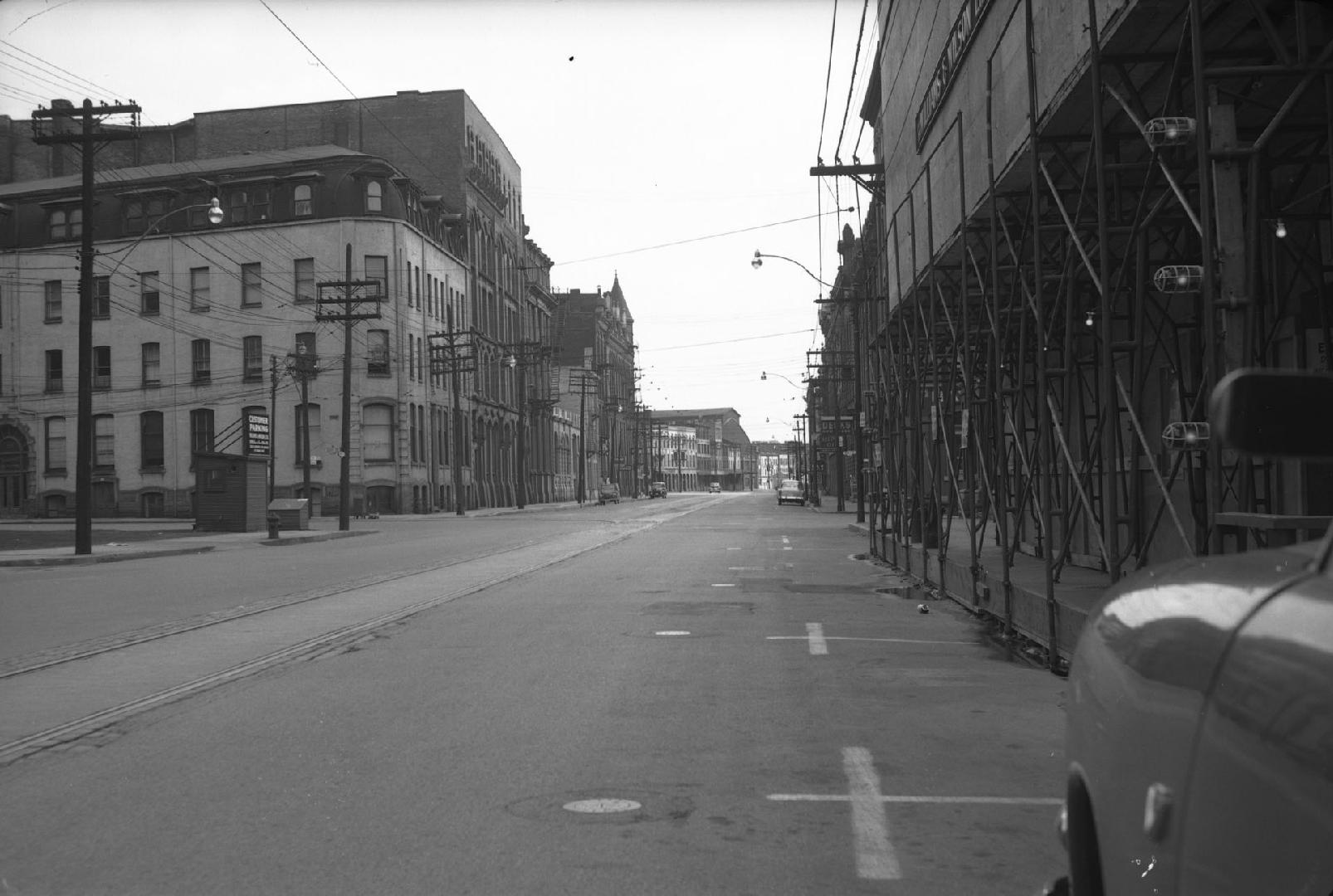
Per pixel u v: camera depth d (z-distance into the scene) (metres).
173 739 7.36
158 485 69.00
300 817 5.57
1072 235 9.03
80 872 4.81
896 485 21.94
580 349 144.12
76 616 15.32
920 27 18.06
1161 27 7.80
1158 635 2.11
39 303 71.75
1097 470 14.85
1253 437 1.75
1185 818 1.88
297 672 10.03
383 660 10.66
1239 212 6.30
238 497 44.94
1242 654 1.75
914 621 13.72
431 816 5.58
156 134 81.38
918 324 19.36
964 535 25.50
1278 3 7.43
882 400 24.31
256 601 16.94
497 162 93.62
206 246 68.50
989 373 14.39
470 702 8.58
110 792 6.07
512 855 5.00
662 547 30.56
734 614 14.52
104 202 70.56
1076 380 15.98
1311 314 10.02
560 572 21.83
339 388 66.44
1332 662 1.50
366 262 66.88
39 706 8.64
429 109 81.50
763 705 8.45
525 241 107.25
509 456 94.75
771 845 5.13
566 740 7.27
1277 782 1.59
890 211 22.52
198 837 5.27
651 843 5.16
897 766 6.61
